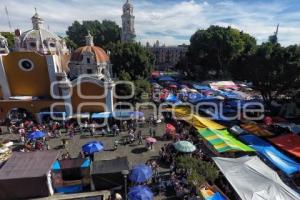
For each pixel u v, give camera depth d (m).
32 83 41.00
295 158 25.95
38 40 47.50
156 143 32.34
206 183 20.44
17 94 41.34
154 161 26.34
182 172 23.89
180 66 87.31
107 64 47.44
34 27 48.78
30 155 23.56
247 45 69.38
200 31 76.94
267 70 42.69
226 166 21.70
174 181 22.50
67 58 50.62
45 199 20.89
